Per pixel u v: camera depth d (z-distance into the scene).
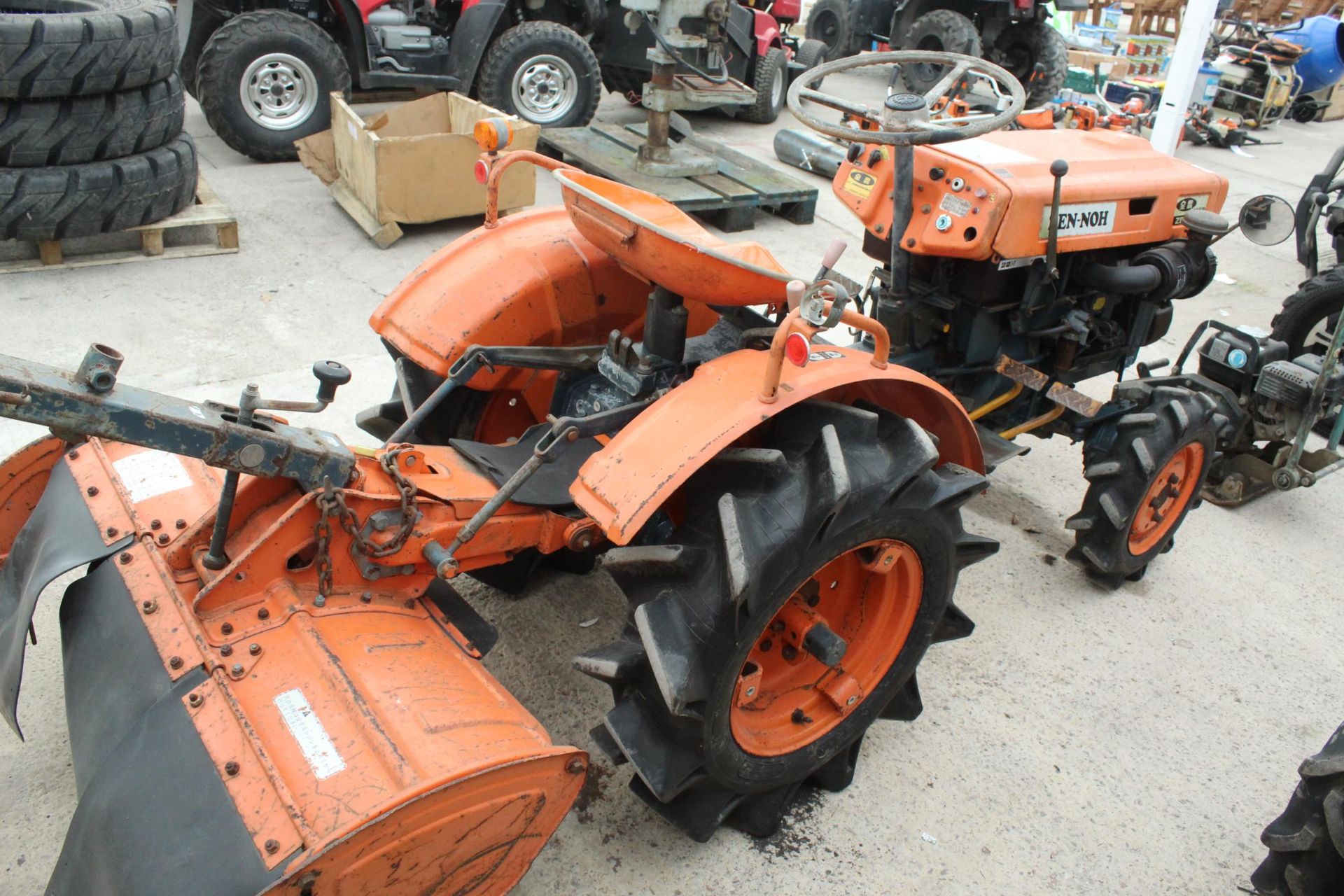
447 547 2.12
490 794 1.72
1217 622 3.30
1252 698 2.97
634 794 2.44
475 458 2.38
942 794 2.54
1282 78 10.65
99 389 1.58
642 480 1.95
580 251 2.76
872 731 2.72
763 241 6.27
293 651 1.84
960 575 3.41
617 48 8.18
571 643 2.89
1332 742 2.14
